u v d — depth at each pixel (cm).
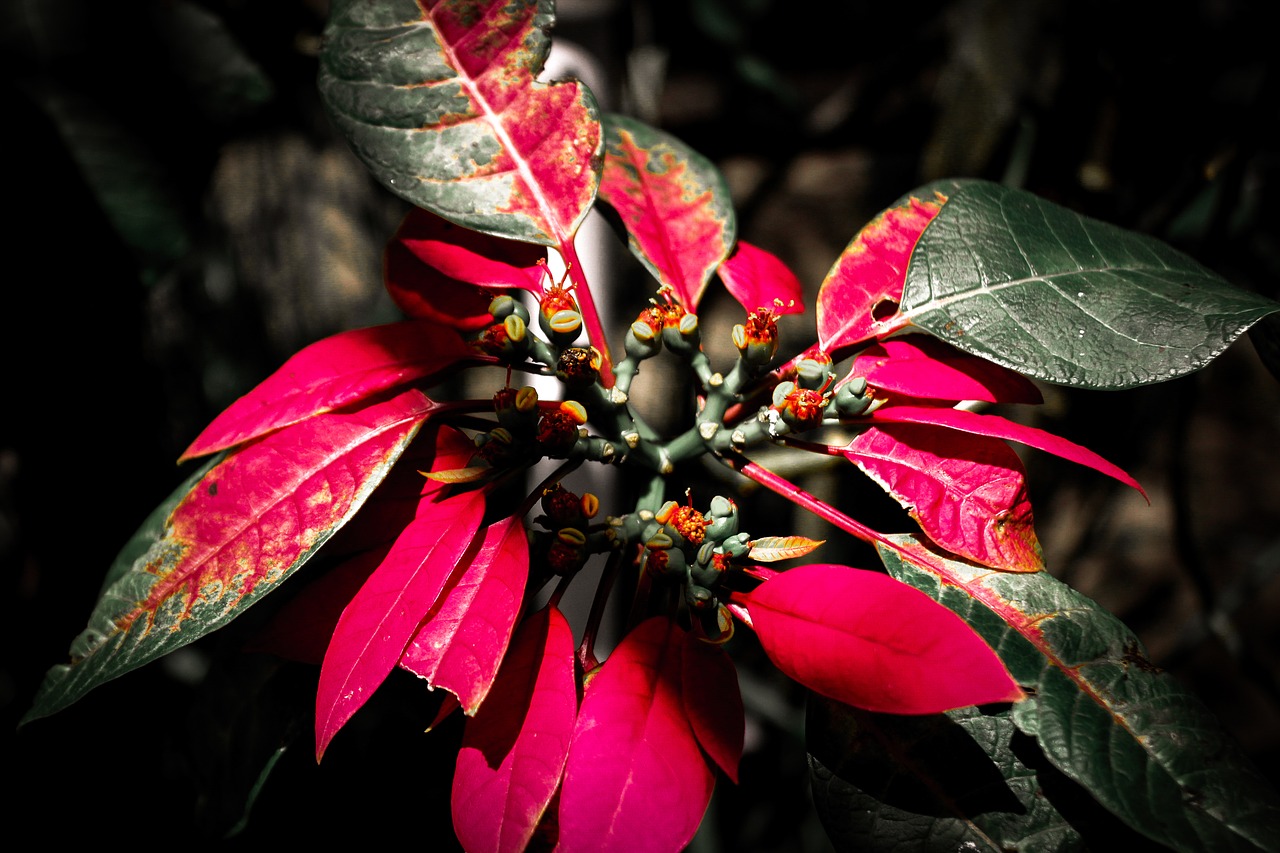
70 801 71
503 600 37
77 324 69
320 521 40
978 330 41
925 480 41
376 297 102
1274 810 36
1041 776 39
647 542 40
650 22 93
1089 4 70
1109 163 72
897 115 108
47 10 68
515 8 43
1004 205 43
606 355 43
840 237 121
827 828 40
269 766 46
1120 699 38
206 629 39
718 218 48
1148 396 83
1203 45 69
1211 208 84
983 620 40
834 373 43
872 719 41
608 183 48
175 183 72
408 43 43
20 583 74
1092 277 42
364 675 36
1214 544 128
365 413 41
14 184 67
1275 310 40
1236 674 123
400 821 54
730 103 113
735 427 44
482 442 42
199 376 98
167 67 71
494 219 42
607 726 37
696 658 38
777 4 122
